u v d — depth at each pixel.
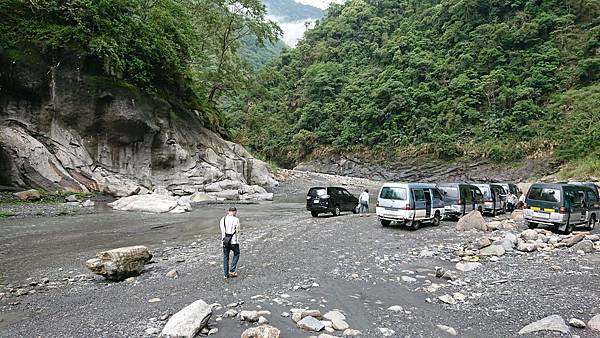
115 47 28.16
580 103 63.66
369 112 85.69
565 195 15.75
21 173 22.94
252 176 44.41
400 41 97.88
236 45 48.72
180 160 33.66
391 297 7.79
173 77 37.34
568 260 10.88
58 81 26.33
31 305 7.16
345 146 88.31
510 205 25.62
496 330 6.11
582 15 76.50
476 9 87.44
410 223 16.98
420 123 79.06
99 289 8.17
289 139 98.75
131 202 23.17
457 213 20.55
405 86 87.38
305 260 10.97
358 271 9.81
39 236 14.12
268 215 22.80
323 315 6.65
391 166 79.38
